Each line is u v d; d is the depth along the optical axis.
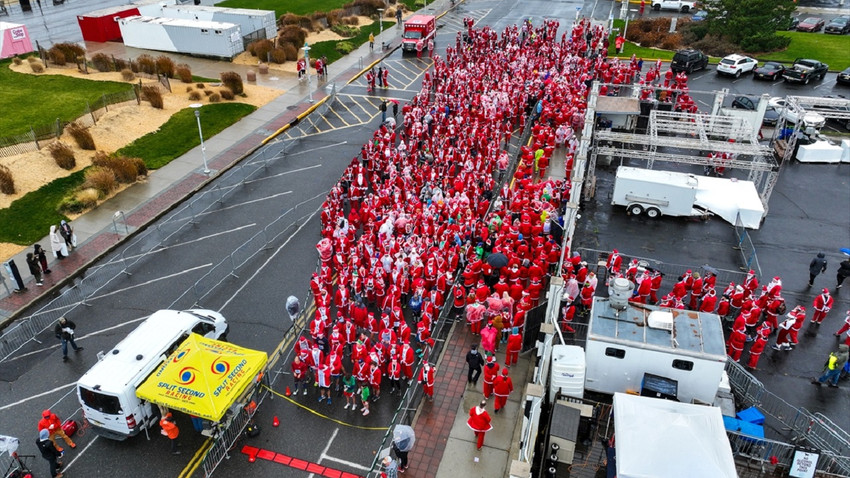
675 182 27.89
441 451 16.80
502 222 25.34
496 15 69.94
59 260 25.05
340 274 22.06
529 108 40.31
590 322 17.95
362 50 55.34
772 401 18.38
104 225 27.55
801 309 19.89
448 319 22.09
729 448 14.09
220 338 20.17
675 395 16.72
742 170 33.47
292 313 20.41
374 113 41.03
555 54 49.41
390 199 27.28
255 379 17.95
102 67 44.81
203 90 41.78
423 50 54.91
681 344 17.08
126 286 23.77
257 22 52.59
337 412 18.22
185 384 16.16
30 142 31.86
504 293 20.41
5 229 26.55
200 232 27.39
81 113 36.34
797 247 26.66
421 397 18.62
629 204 28.64
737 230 27.42
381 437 17.34
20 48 48.56
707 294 21.12
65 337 19.75
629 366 17.42
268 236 27.03
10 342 20.53
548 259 23.41
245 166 33.06
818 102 33.09
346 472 16.27
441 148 32.06
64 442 17.05
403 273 21.70
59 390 18.94
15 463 15.95
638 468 13.55
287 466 16.44
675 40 56.94
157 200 29.70
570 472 15.73
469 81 41.38
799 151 34.84
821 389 18.98
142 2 61.97
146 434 17.17
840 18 62.16
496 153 32.50
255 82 45.72
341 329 19.22
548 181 28.86
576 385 17.02
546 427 16.94
